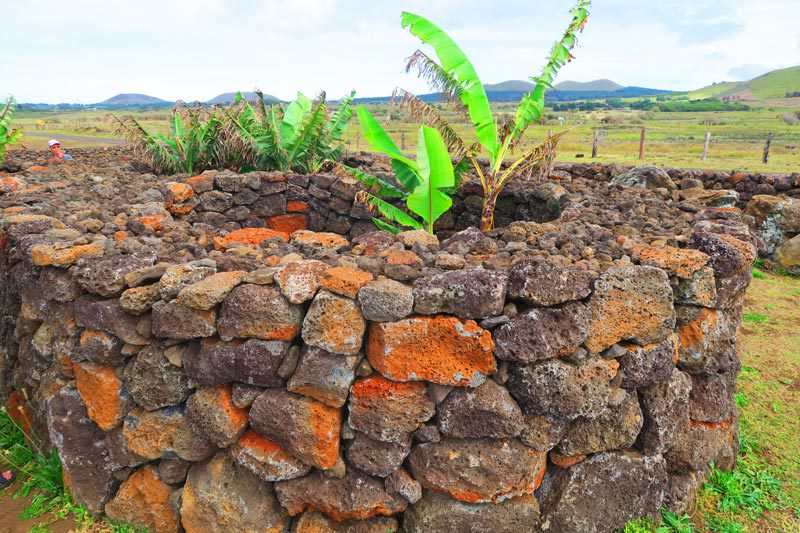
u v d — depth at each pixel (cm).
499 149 505
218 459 265
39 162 785
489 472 245
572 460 264
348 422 247
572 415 246
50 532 282
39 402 310
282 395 247
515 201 669
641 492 277
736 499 302
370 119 474
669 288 258
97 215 415
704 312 281
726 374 304
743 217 445
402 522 262
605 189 623
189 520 265
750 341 507
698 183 726
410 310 232
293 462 253
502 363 243
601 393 249
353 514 253
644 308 254
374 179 554
